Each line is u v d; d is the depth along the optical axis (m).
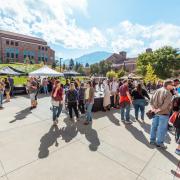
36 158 3.75
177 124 4.18
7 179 3.05
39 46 76.50
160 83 18.94
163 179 3.16
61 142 4.59
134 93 6.71
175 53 45.47
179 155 4.04
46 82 14.73
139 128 5.87
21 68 37.88
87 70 86.69
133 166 3.54
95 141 4.71
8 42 66.69
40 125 5.96
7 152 3.99
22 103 10.00
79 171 3.32
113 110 8.48
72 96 6.45
